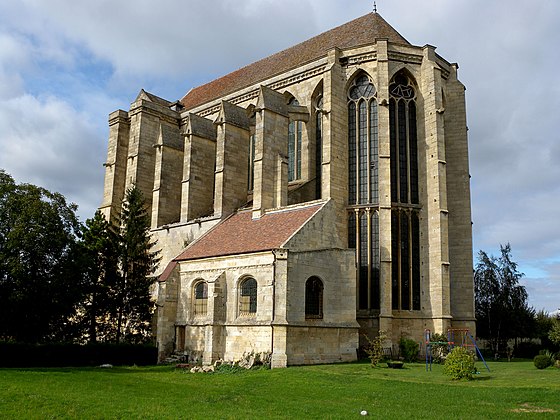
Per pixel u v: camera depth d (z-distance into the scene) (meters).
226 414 22.48
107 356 46.00
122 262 55.19
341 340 45.34
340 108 57.22
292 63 68.69
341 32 68.06
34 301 43.31
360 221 55.47
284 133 57.94
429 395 27.28
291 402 25.91
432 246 53.66
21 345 42.16
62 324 49.84
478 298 73.56
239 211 58.69
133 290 53.59
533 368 40.66
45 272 44.50
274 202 55.69
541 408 23.58
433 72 56.28
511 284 73.19
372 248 54.47
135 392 28.88
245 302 45.47
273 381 33.44
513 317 70.25
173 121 76.50
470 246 56.56
